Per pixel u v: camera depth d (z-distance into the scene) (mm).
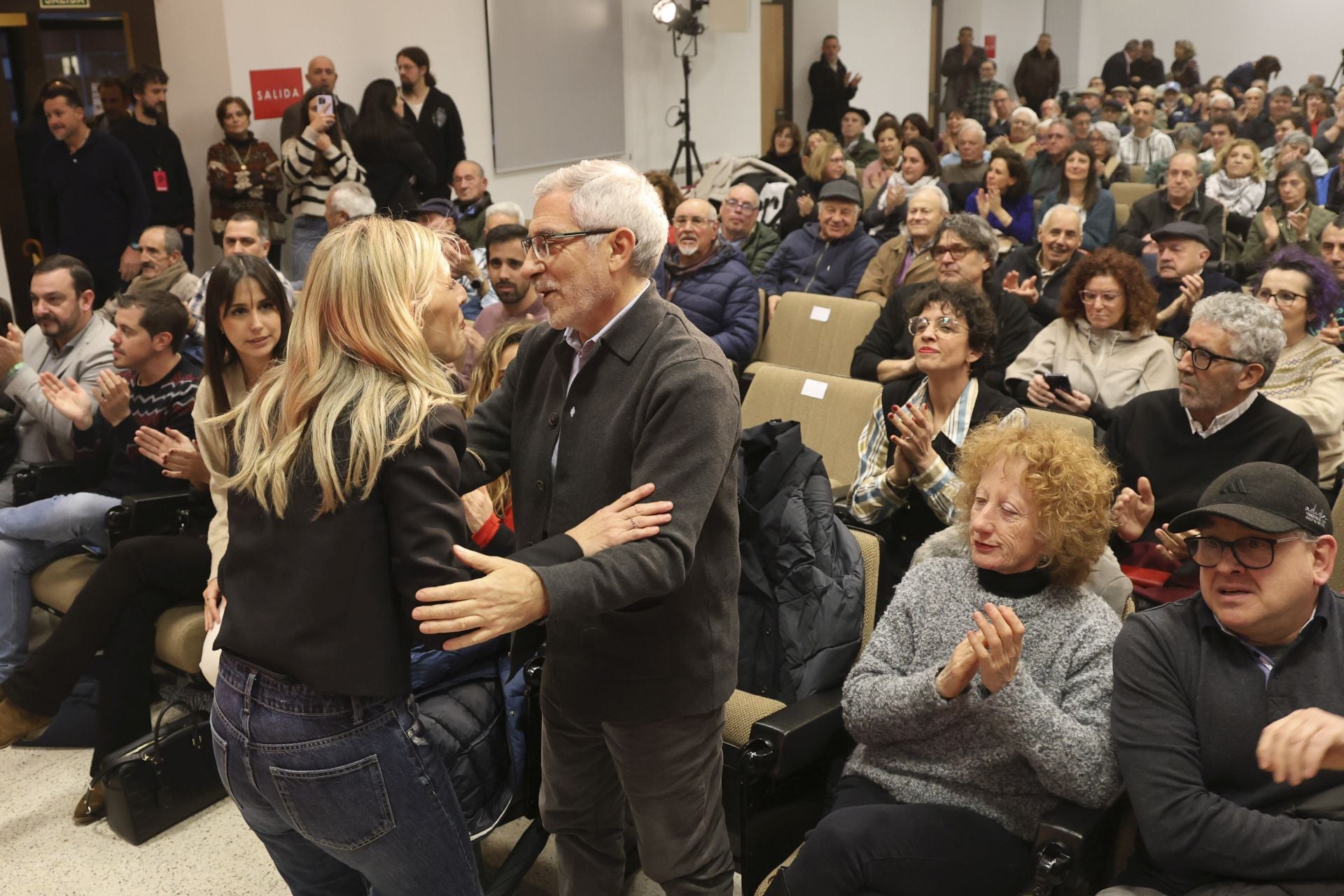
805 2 12359
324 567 1400
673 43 10320
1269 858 1476
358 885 1741
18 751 2842
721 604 1639
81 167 5602
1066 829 1586
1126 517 2336
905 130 8703
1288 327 3012
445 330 1665
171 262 4410
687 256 4449
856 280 5043
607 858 1904
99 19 6371
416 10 7707
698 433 1489
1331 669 1551
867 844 1666
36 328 3541
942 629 1854
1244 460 2463
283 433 1436
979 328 2518
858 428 3088
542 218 1534
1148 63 16688
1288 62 18547
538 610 1328
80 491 3156
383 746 1456
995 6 16547
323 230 6465
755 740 1854
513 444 1738
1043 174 7090
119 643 2584
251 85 6766
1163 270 4066
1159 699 1609
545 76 8852
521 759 2211
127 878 2342
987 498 1812
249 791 1499
